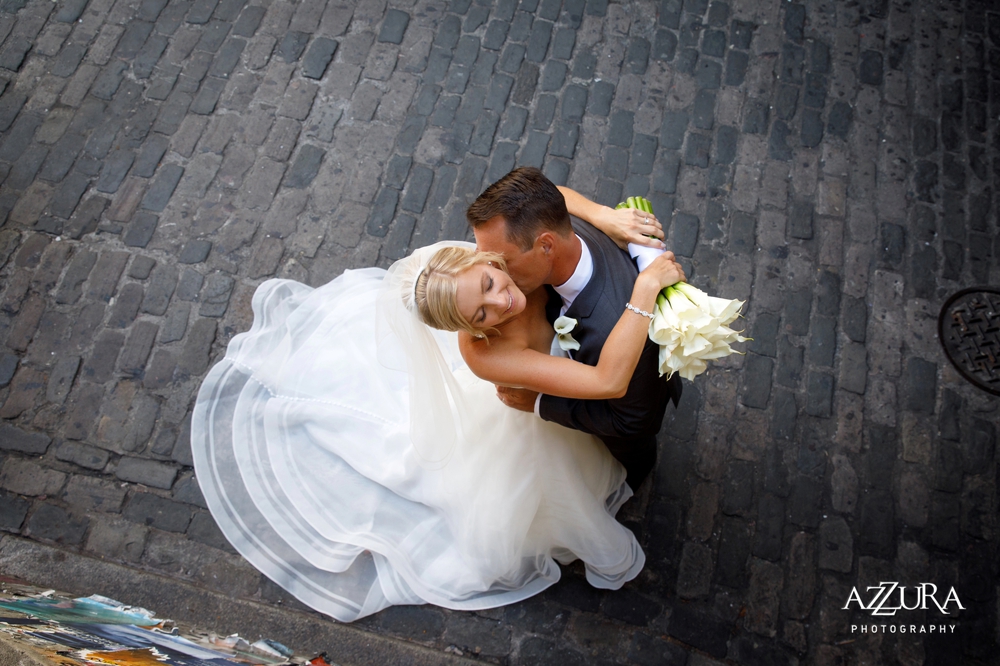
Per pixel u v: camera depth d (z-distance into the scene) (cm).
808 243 404
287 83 448
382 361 291
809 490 348
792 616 324
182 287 391
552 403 248
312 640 313
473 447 292
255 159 426
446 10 471
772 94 446
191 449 351
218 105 442
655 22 468
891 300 390
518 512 286
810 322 384
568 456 280
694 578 330
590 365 229
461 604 317
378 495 328
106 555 333
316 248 404
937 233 407
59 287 390
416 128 436
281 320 373
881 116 440
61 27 465
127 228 406
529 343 240
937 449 356
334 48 459
